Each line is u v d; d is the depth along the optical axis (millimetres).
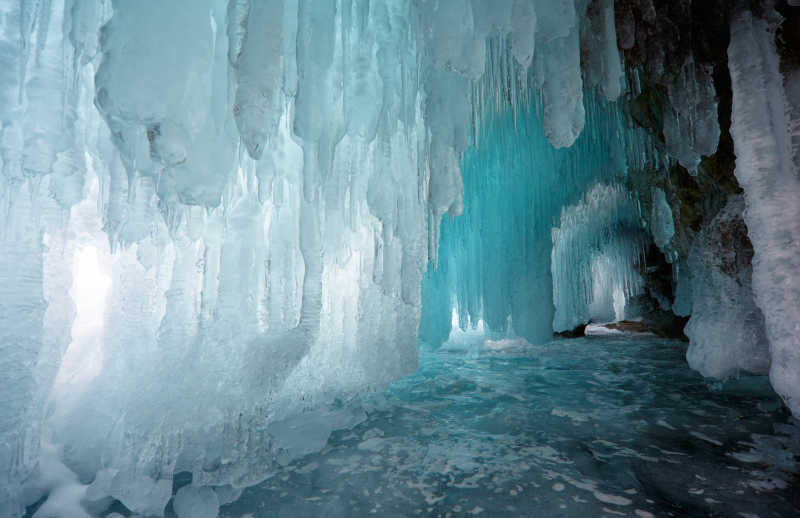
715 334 4117
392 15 2979
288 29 2512
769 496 2012
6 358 1979
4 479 1937
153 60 1766
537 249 8617
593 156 7914
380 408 3826
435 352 7723
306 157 2586
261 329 3328
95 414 2615
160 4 1800
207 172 2158
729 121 3695
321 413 3459
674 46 3494
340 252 3619
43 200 2336
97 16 1981
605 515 1884
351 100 2764
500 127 7277
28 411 2133
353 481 2316
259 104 2080
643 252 11164
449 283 8828
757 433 2904
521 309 8586
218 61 2287
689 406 3637
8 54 1923
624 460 2512
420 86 3662
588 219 10734
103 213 2562
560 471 2381
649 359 6418
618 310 14711
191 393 2633
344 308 4207
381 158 3211
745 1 2961
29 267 2104
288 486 2271
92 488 2191
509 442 2885
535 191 8578
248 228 2998
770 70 2844
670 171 5410
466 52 2584
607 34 3145
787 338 2633
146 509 2057
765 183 2789
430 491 2178
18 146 2008
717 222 4281
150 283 2900
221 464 2439
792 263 2646
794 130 2744
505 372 5578
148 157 2148
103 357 2775
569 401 3949
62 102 2025
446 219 8703
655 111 4902
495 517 1901
